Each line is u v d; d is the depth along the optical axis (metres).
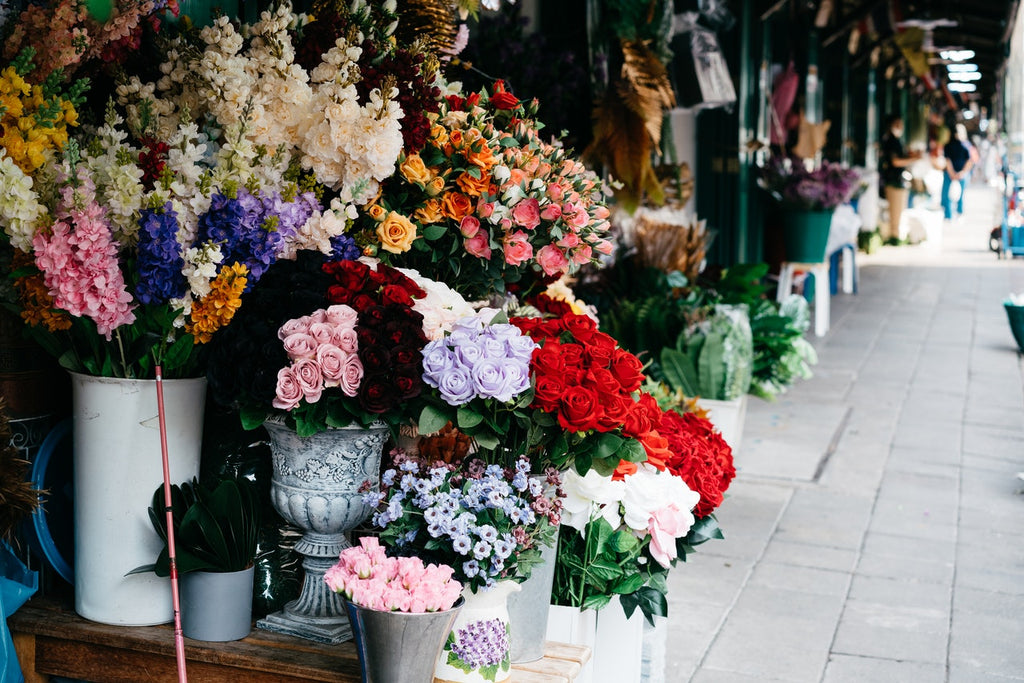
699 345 5.14
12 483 2.39
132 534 2.54
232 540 2.47
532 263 2.93
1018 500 5.62
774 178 9.14
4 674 2.43
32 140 2.39
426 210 2.70
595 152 5.36
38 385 2.72
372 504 2.23
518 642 2.46
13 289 2.53
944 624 4.08
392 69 2.61
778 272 9.48
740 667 3.69
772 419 7.16
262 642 2.50
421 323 2.31
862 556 4.79
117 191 2.36
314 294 2.31
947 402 7.77
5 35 2.58
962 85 22.62
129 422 2.50
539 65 5.12
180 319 2.40
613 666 2.88
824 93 13.51
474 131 2.71
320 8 2.81
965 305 12.13
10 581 2.54
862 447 6.55
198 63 2.52
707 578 4.50
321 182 2.57
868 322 10.86
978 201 32.00
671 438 3.00
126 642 2.51
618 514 2.73
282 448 2.43
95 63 2.65
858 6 11.85
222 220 2.34
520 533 2.24
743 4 8.94
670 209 6.30
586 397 2.32
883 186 18.27
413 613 2.04
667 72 6.14
